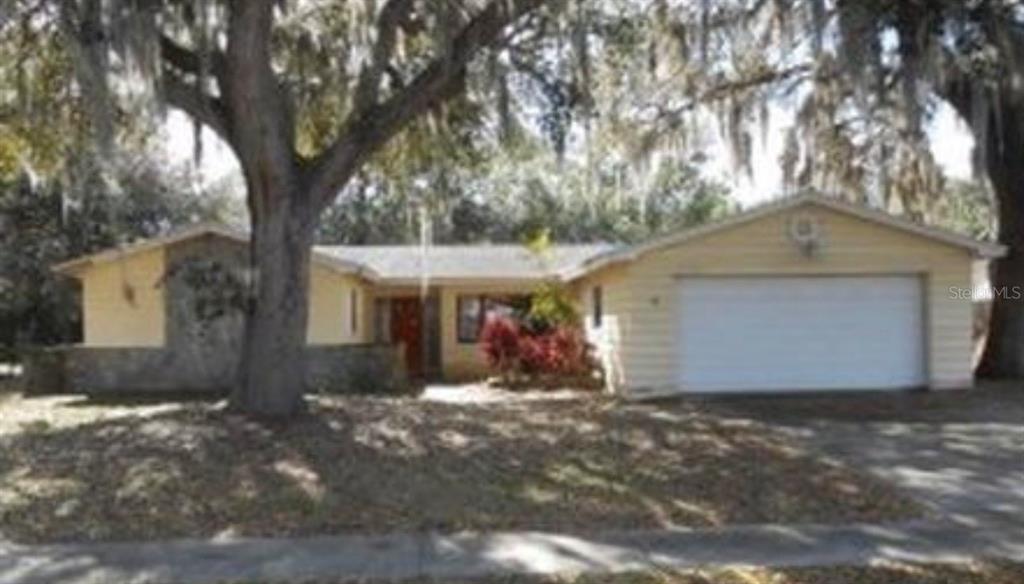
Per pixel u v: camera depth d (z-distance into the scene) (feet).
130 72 48.42
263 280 57.00
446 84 57.62
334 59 61.98
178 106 54.80
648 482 45.47
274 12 55.83
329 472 45.80
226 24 53.11
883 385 81.35
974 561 34.76
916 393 78.69
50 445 51.80
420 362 112.16
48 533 39.14
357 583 33.09
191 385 90.38
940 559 35.06
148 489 43.62
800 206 80.69
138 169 97.30
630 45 65.21
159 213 125.59
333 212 152.76
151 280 92.68
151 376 90.43
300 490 43.45
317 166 57.77
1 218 122.72
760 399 76.02
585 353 93.61
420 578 33.53
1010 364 88.53
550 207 164.45
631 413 62.69
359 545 37.35
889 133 85.15
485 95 61.11
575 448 50.90
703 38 72.28
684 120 83.46
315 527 39.55
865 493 44.29
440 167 69.51
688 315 80.59
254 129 54.49
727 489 44.55
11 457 49.65
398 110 57.41
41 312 126.52
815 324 81.15
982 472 48.93
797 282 81.05
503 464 47.65
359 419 56.24
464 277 108.58
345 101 62.75
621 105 77.46
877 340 81.46
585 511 41.45
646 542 37.50
